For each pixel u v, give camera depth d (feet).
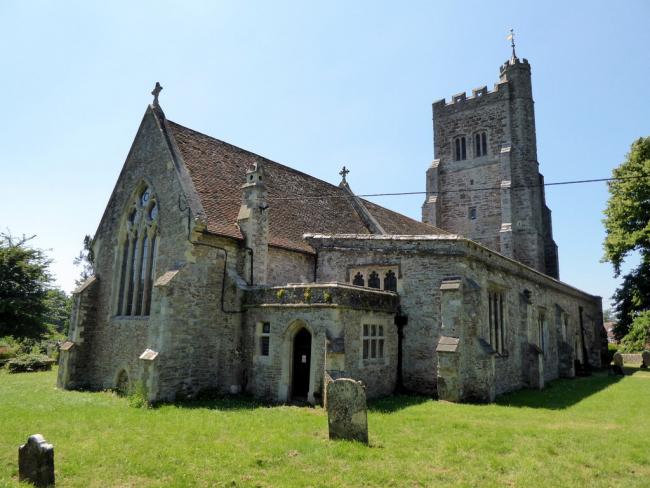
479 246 63.10
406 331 61.41
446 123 159.02
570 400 58.59
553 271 148.05
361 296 54.44
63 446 32.12
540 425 41.01
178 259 57.36
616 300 117.91
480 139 151.84
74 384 65.67
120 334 63.72
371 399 54.34
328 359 48.49
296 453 30.71
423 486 25.08
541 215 144.15
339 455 30.17
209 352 56.54
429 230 120.98
